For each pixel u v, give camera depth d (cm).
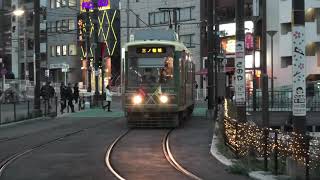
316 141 1324
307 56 7125
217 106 3875
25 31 10925
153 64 3244
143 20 10112
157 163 1895
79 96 5856
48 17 11650
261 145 1666
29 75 11731
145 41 3262
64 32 11338
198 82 9112
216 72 4056
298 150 1384
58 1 11512
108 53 10444
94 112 4875
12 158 2041
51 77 11650
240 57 2019
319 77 7112
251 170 1623
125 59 3259
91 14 10225
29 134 2995
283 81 7175
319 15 7119
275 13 7206
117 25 10544
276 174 1523
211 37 4047
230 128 2028
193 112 4709
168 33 3641
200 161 1934
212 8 4050
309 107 4119
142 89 3234
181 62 3281
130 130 3167
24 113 4278
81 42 10575
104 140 2647
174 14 8456
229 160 1869
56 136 2866
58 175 1656
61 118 4225
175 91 3228
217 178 1586
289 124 3772
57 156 2091
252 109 3978
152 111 3234
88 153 2175
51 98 5131
